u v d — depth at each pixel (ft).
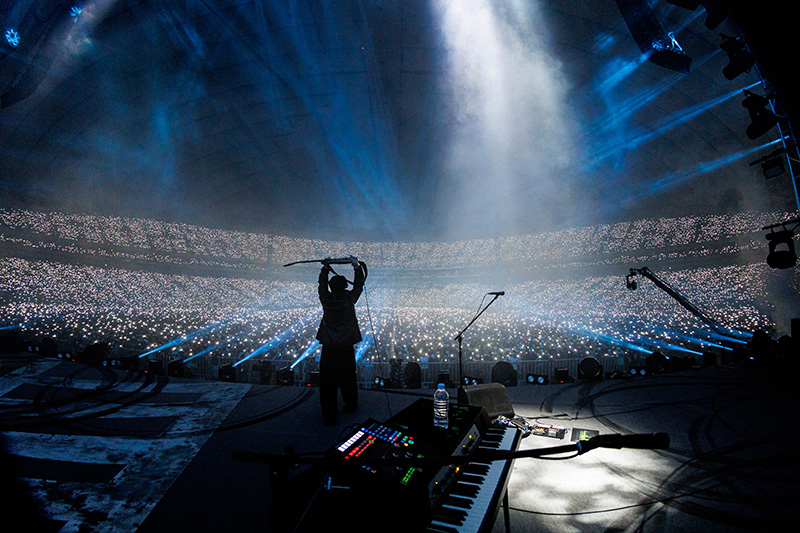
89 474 15.72
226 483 15.20
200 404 22.63
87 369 28.30
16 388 24.39
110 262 105.50
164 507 13.83
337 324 19.99
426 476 9.20
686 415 21.89
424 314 71.72
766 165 34.73
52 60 72.59
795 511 13.71
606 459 17.06
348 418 20.92
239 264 121.80
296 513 9.27
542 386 27.02
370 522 8.30
